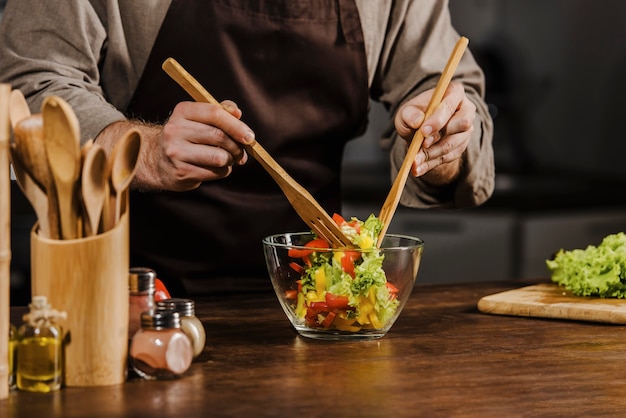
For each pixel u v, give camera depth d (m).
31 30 1.88
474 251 3.51
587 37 4.05
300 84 2.06
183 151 1.48
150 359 1.21
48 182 1.15
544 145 4.23
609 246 1.81
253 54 2.02
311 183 2.13
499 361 1.36
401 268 1.43
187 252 2.06
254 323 1.56
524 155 4.23
